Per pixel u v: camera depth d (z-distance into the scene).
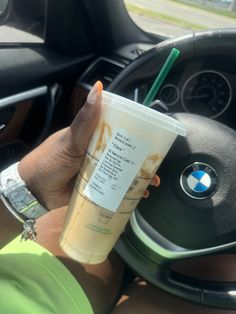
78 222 0.32
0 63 0.68
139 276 0.40
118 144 0.28
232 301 0.38
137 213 0.41
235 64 0.53
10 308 0.31
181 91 0.58
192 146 0.40
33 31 0.77
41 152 0.34
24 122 0.74
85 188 0.30
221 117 0.57
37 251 0.37
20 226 0.39
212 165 0.40
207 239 0.39
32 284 0.33
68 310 0.33
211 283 0.39
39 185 0.35
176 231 0.40
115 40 0.75
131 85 0.53
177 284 0.39
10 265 0.35
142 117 0.27
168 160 0.41
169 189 0.40
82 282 0.39
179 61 0.52
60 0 0.69
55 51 0.75
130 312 0.39
